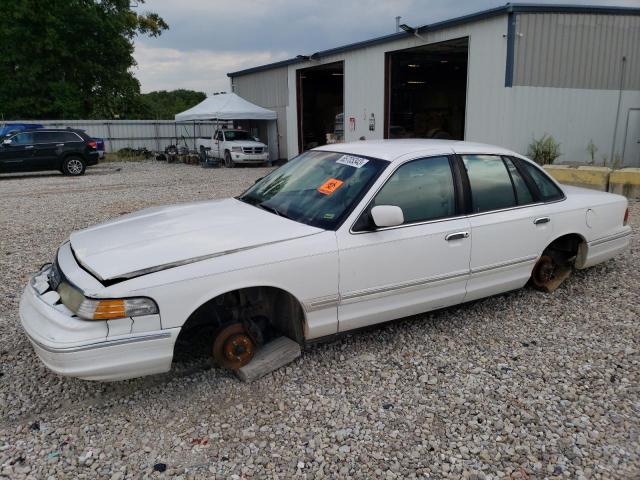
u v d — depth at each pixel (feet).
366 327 12.65
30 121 88.58
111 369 9.43
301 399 10.71
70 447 9.22
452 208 13.21
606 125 50.39
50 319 9.64
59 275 10.50
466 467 8.71
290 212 12.57
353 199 11.99
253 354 11.64
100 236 11.60
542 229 14.85
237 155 70.03
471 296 13.94
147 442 9.37
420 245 12.44
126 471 8.61
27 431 9.69
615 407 10.37
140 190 43.91
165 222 12.21
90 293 9.34
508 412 10.23
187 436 9.53
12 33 108.58
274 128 80.64
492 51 46.73
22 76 111.14
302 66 72.33
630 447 9.16
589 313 15.05
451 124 85.46
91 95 122.62
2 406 10.53
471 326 14.21
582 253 16.48
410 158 12.81
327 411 10.30
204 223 11.95
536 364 12.13
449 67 79.46
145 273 9.75
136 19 135.44
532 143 47.65
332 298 11.51
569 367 11.98
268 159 76.89
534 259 14.93
